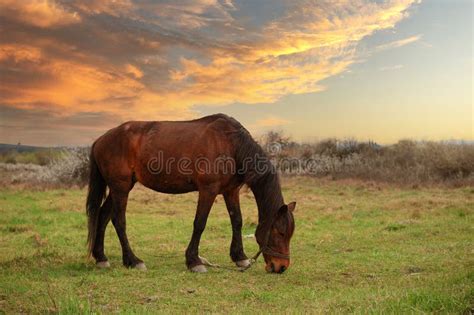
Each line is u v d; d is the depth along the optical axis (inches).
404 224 434.9
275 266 281.3
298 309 207.8
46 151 1314.0
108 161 310.2
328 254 338.6
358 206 573.0
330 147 1039.0
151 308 213.0
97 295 235.5
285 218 281.0
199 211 295.6
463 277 231.6
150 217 520.4
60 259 319.9
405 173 843.4
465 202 552.1
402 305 191.8
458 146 860.6
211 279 270.7
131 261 300.0
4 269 291.6
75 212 544.7
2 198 666.8
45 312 203.0
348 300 212.8
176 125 309.3
